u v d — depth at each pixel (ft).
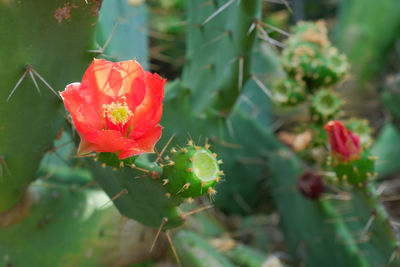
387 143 3.06
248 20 1.82
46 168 2.13
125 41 2.32
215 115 2.06
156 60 3.84
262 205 2.66
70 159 2.10
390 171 3.00
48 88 1.45
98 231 1.95
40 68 1.39
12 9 1.29
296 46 2.38
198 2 2.06
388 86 2.73
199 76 2.14
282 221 2.48
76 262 1.90
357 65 3.75
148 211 1.42
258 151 2.44
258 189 2.53
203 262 2.05
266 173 2.46
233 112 2.39
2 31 1.31
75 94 1.24
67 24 1.36
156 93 1.23
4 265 1.81
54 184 2.01
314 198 2.17
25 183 1.69
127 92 1.26
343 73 2.33
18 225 1.82
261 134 2.45
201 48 2.10
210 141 2.05
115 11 2.20
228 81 2.01
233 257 2.40
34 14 1.32
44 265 1.85
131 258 2.04
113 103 1.24
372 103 3.74
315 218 2.24
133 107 1.26
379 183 3.05
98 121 1.26
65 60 1.43
